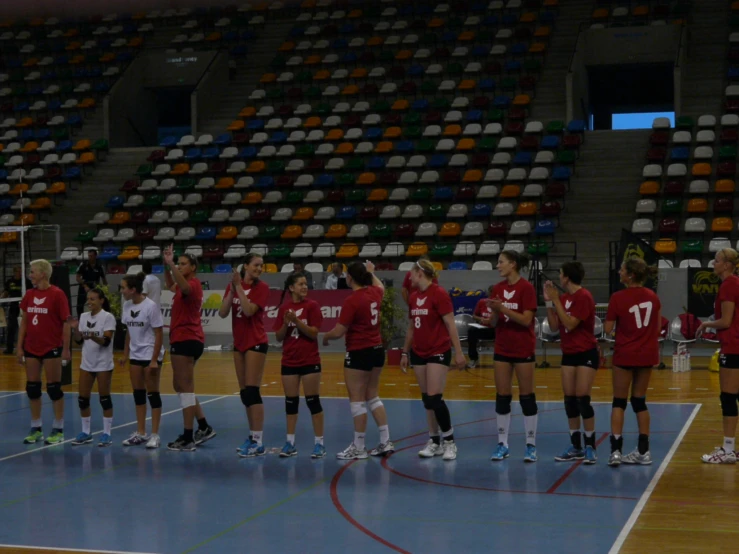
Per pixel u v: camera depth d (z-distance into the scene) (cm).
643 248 1577
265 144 2511
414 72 2633
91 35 3103
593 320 711
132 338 818
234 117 2705
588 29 2545
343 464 727
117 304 1703
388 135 2417
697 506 578
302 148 2409
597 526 534
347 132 2461
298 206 2292
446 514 566
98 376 826
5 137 2728
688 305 1603
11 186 2538
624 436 837
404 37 2788
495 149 2308
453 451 739
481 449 783
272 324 1756
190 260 794
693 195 2070
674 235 1981
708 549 484
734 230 1961
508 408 735
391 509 581
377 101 2572
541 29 2636
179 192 2419
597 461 724
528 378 721
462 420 941
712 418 931
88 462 749
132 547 502
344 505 593
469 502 596
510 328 720
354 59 2744
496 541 505
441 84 2538
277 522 552
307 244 2112
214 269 2097
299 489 641
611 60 2527
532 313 711
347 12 2967
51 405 1098
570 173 2181
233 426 922
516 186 2139
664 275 1630
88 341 824
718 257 714
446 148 2328
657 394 1119
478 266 1883
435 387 727
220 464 734
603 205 2108
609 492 618
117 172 2548
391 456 757
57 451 800
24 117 2845
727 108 2244
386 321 1594
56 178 2542
